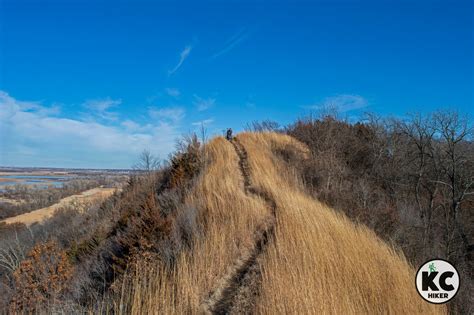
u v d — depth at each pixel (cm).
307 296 449
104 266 680
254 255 638
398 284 547
